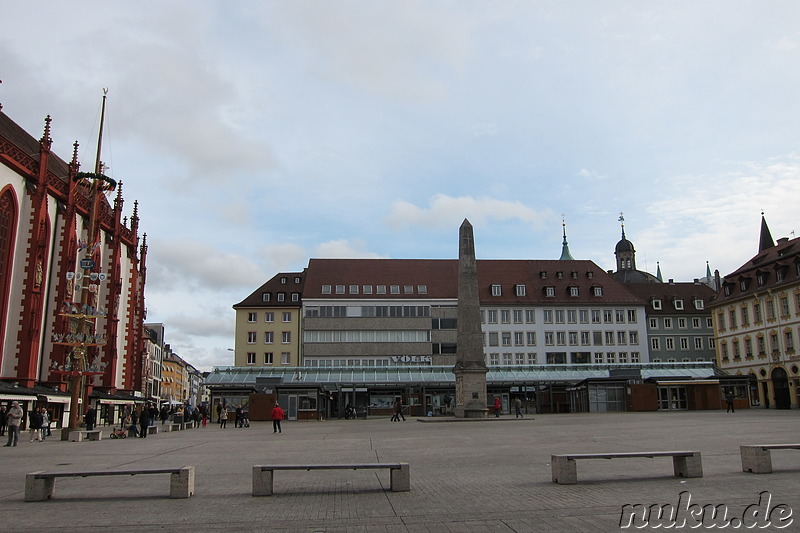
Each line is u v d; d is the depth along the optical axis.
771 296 78.50
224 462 20.69
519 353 99.75
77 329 47.84
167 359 177.50
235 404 69.75
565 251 148.62
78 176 48.59
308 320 96.25
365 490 13.91
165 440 34.19
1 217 49.12
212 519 10.91
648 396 67.62
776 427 31.61
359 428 43.06
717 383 70.50
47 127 53.88
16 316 50.12
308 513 11.31
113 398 64.50
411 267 105.19
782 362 76.12
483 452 22.67
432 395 77.19
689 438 26.03
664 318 107.88
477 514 10.88
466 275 53.22
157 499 13.08
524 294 103.19
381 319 96.88
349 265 104.19
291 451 24.67
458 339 53.22
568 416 55.19
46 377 53.59
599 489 13.20
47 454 24.91
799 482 13.39
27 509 12.14
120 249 70.56
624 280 142.00
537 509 11.20
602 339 101.69
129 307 73.19
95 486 15.30
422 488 14.05
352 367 79.12
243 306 99.50
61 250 55.72
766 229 99.81
